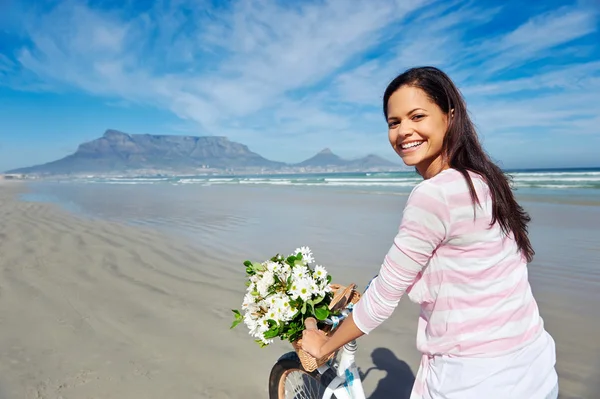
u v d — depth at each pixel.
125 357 3.59
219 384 3.19
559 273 5.48
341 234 8.62
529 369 1.34
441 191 1.28
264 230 9.33
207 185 35.88
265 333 1.84
